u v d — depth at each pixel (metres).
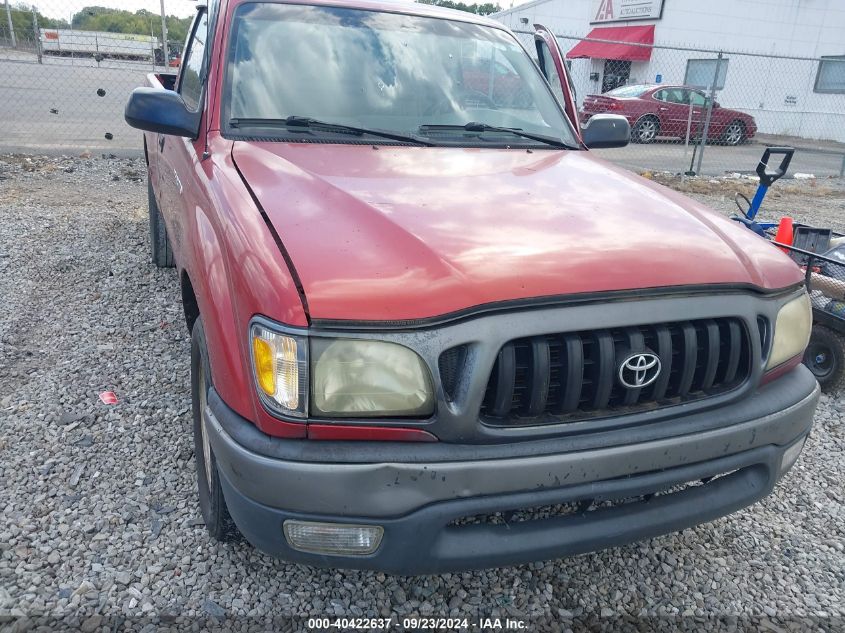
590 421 2.10
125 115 3.02
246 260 2.10
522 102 3.74
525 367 2.05
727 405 2.32
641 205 2.71
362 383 1.92
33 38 12.95
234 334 2.11
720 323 2.31
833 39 22.42
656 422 2.19
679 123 17.50
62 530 2.77
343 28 3.52
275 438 1.97
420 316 1.92
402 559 2.00
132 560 2.64
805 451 3.79
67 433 3.43
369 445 1.95
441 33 3.74
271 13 3.44
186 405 3.74
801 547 3.00
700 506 2.34
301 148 2.93
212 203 2.53
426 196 2.52
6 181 8.75
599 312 2.08
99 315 4.87
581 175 3.02
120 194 8.59
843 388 4.43
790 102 22.62
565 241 2.27
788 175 14.34
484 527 2.08
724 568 2.85
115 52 13.37
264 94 3.16
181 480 3.13
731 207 10.66
